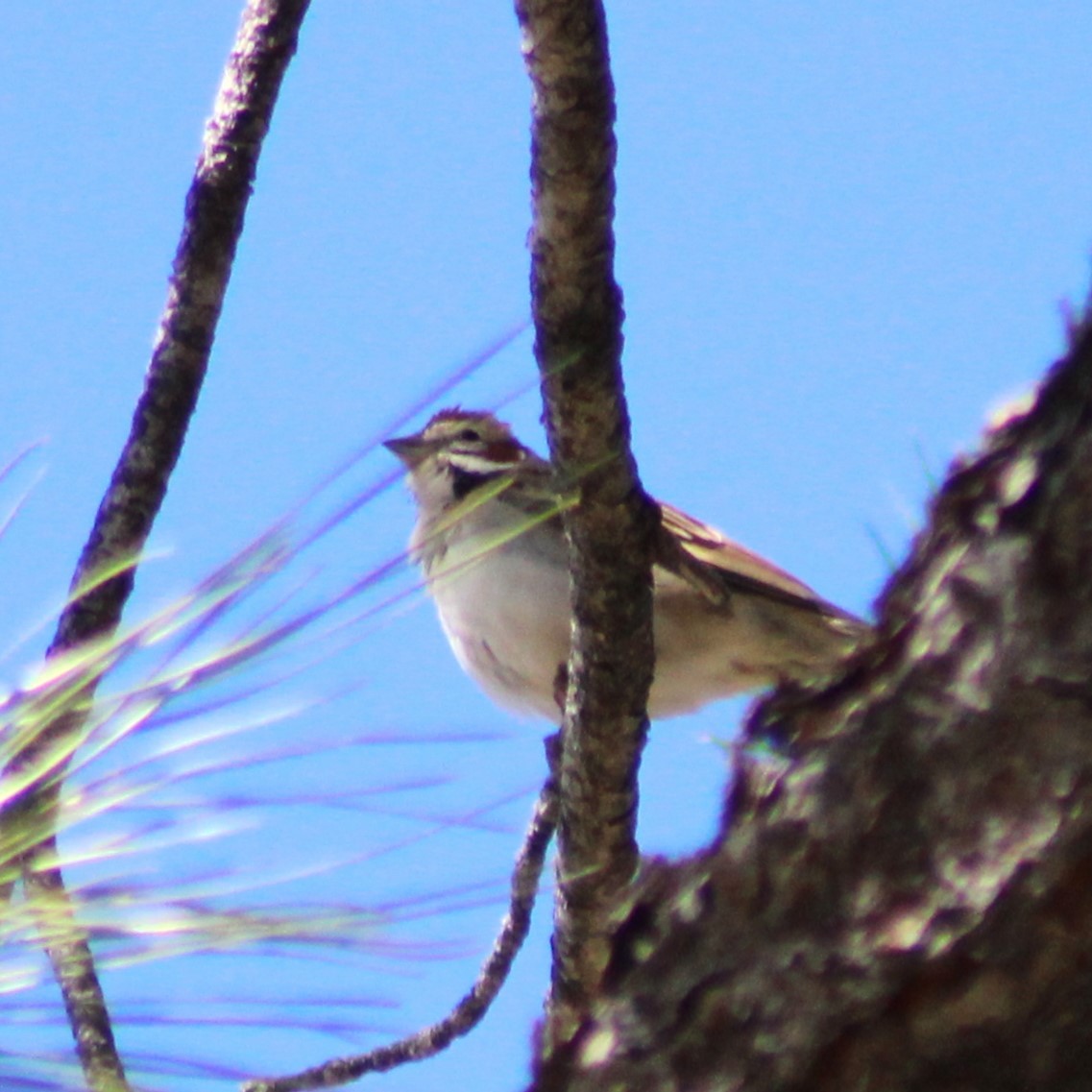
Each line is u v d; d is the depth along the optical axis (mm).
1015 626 3273
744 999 3318
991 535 3383
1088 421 3293
